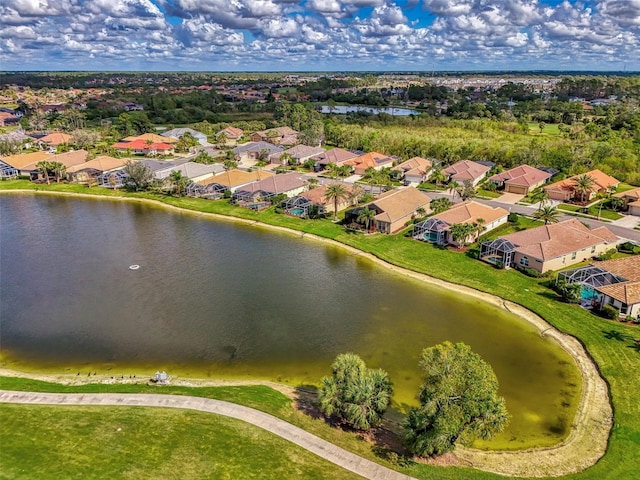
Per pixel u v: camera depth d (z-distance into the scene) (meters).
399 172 130.75
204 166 134.75
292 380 49.16
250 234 92.75
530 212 100.00
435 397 35.62
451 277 71.44
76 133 176.50
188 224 99.38
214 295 67.62
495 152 143.12
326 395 39.44
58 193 124.38
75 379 48.53
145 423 40.00
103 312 62.94
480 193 116.56
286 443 38.50
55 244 88.06
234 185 117.81
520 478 36.22
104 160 138.38
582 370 50.34
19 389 45.62
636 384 47.03
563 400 45.88
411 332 57.84
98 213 107.50
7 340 56.47
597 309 60.72
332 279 72.56
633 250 77.94
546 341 55.66
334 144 186.12
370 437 40.41
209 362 52.06
